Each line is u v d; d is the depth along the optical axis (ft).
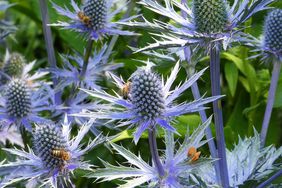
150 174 2.37
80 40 3.29
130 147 2.99
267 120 2.68
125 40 3.26
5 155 2.89
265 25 2.68
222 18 2.43
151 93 2.29
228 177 2.53
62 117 2.89
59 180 2.47
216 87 2.43
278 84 3.02
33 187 2.55
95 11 2.82
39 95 2.88
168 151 2.41
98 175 2.33
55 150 2.44
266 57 2.65
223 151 2.48
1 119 2.75
